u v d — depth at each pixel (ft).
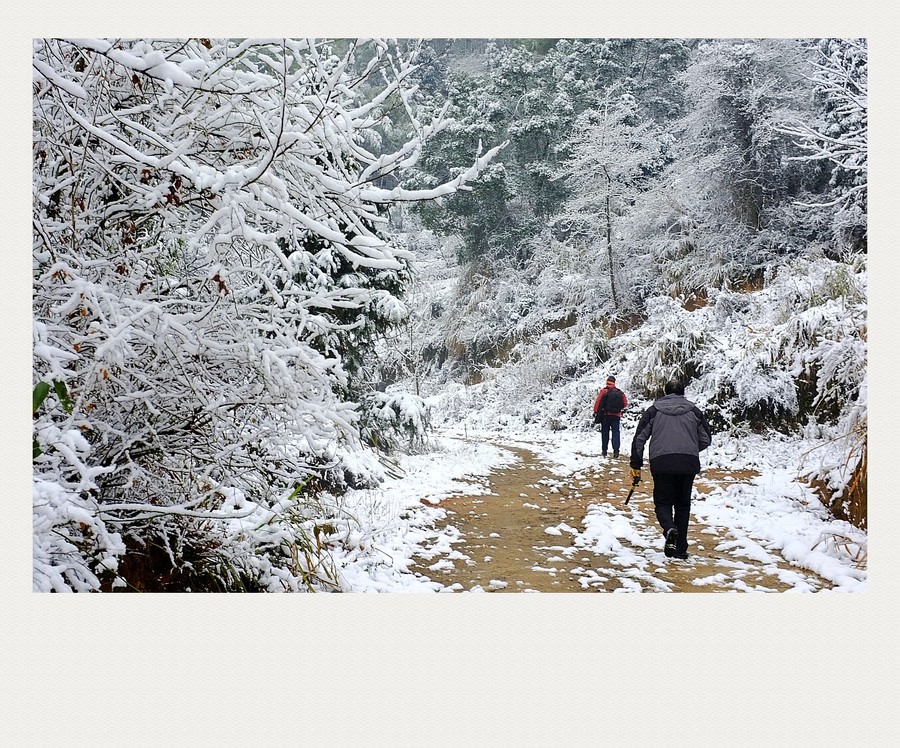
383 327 35.47
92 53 12.25
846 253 56.03
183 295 14.89
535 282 91.91
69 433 10.78
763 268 63.21
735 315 53.16
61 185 13.01
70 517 10.53
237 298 15.25
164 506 14.24
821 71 31.68
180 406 14.37
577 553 22.70
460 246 101.65
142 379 13.26
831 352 28.48
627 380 53.52
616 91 99.19
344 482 28.48
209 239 15.02
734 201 68.28
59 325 12.26
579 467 39.93
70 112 11.11
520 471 38.96
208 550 15.02
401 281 36.09
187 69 11.80
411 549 22.49
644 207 76.43
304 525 16.63
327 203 13.64
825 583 18.94
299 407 13.51
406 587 18.42
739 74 67.41
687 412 21.88
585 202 79.77
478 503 30.14
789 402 38.19
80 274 12.88
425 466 37.70
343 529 19.07
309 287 27.40
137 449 14.35
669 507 21.84
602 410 43.14
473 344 92.07
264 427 15.35
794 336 39.17
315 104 13.37
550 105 96.58
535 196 96.68
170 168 11.32
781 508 26.25
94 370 11.82
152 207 14.07
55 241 13.52
